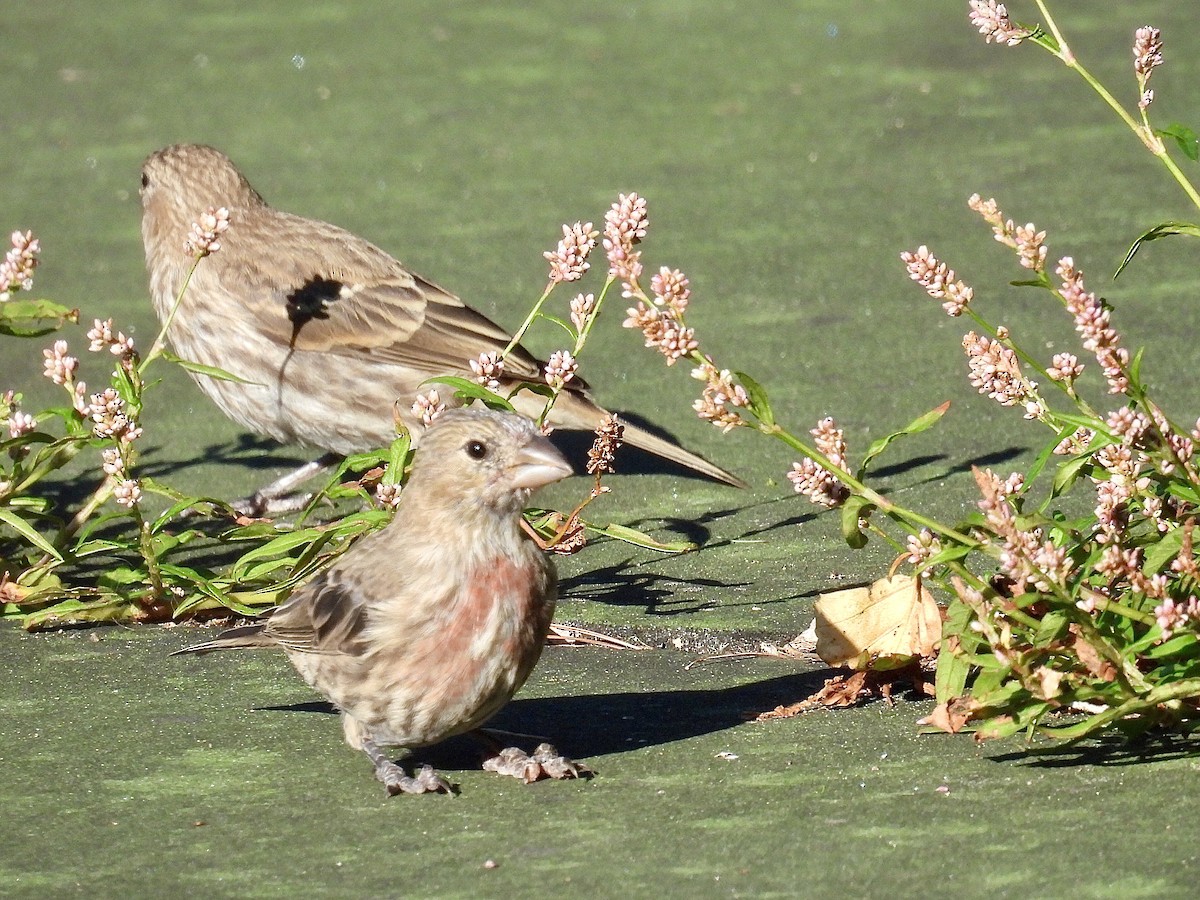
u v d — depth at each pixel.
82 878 6.68
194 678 8.98
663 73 23.56
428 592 7.38
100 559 10.96
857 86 22.52
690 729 8.12
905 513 7.55
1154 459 7.63
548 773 7.56
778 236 17.28
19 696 8.76
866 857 6.56
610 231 7.49
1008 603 7.40
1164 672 7.46
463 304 12.84
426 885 6.53
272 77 24.28
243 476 12.69
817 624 8.44
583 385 12.17
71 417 10.20
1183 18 23.97
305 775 7.69
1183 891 6.13
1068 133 20.03
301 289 12.56
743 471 12.23
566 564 10.72
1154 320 14.37
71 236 18.19
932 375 13.62
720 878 6.46
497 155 20.47
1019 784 7.15
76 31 27.25
